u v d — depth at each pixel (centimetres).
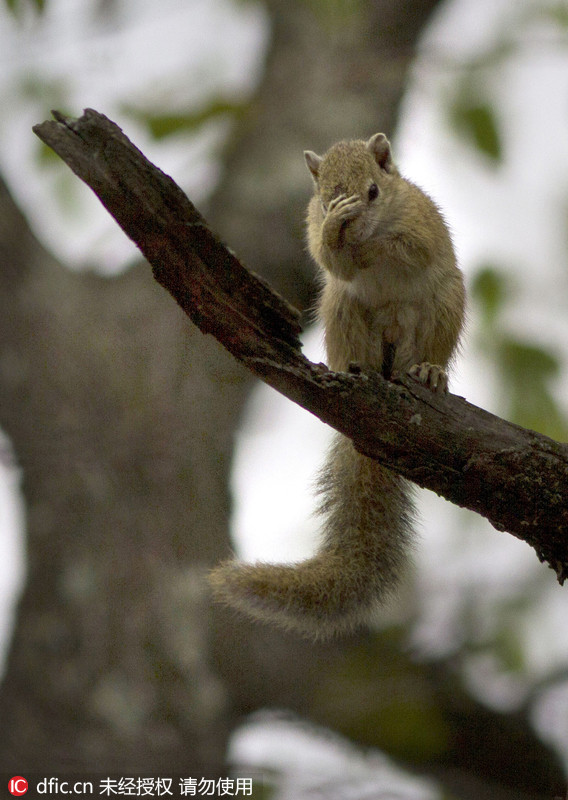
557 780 1351
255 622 1184
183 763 1093
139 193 625
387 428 721
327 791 1139
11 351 1179
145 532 1142
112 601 1123
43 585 1145
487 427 726
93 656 1111
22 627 1141
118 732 1089
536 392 1120
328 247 1090
